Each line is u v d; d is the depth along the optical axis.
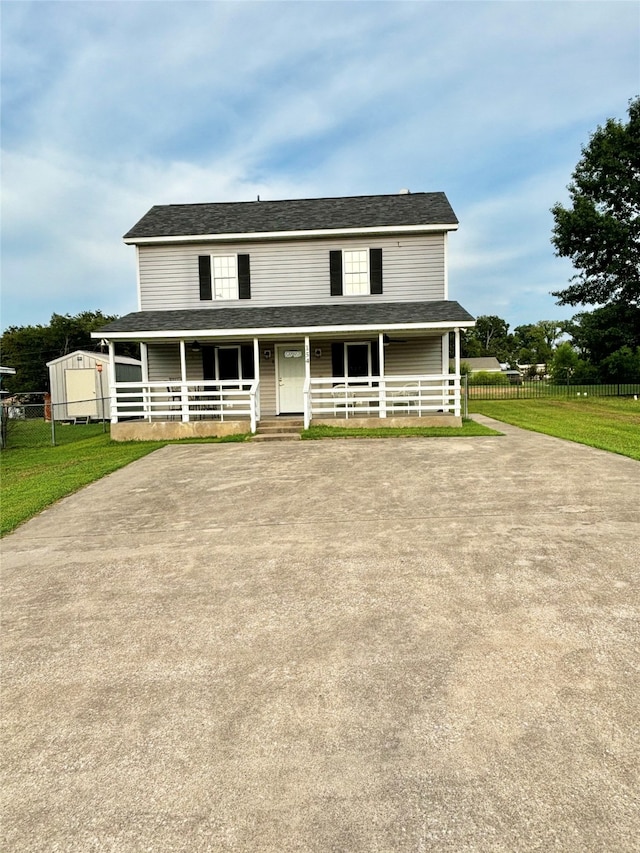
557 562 4.32
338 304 15.80
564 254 28.59
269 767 2.19
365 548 4.91
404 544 4.95
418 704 2.57
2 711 2.71
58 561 5.04
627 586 3.82
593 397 26.09
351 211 16.67
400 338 15.96
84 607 3.96
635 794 1.95
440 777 2.08
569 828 1.82
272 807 1.98
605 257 27.70
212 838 1.85
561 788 2.00
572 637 3.13
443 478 7.71
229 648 3.24
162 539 5.56
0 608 4.02
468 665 2.89
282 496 7.13
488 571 4.20
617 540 4.78
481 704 2.54
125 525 6.15
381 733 2.37
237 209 17.55
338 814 1.93
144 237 15.77
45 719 2.62
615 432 12.45
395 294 15.75
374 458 9.66
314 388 16.16
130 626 3.61
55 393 24.72
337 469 8.78
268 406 16.30
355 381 14.03
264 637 3.35
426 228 15.27
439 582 4.03
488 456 9.38
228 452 11.29
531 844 1.76
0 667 3.15
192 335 14.07
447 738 2.31
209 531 5.74
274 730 2.43
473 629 3.29
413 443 11.35
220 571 4.55
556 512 5.73
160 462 10.38
